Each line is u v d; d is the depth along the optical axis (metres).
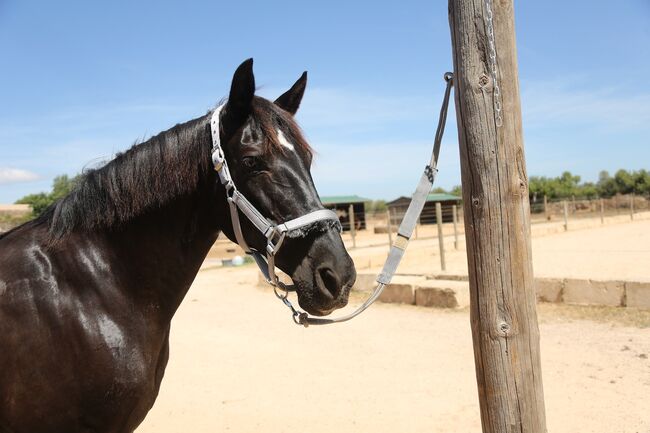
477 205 2.23
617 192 58.62
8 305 2.10
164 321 2.39
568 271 11.97
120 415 2.17
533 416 2.25
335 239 2.20
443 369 6.00
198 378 6.04
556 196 56.69
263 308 10.51
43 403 2.07
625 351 6.19
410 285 9.81
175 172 2.34
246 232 2.29
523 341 2.23
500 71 2.18
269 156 2.21
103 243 2.31
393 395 5.23
